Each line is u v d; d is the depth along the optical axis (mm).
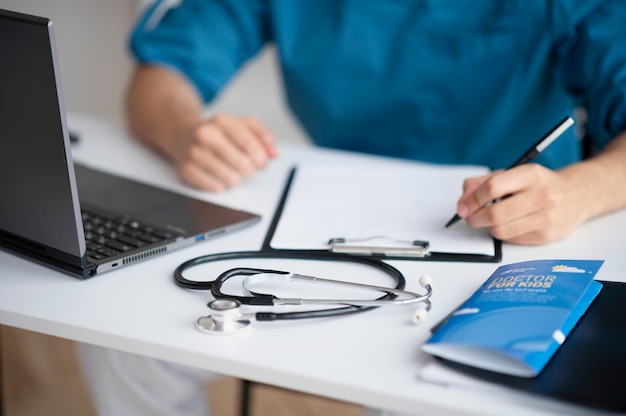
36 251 831
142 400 1105
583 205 904
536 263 763
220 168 1077
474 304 688
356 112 1419
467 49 1345
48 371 1846
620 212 971
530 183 873
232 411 1729
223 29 1494
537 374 592
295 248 871
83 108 2316
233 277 796
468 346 611
